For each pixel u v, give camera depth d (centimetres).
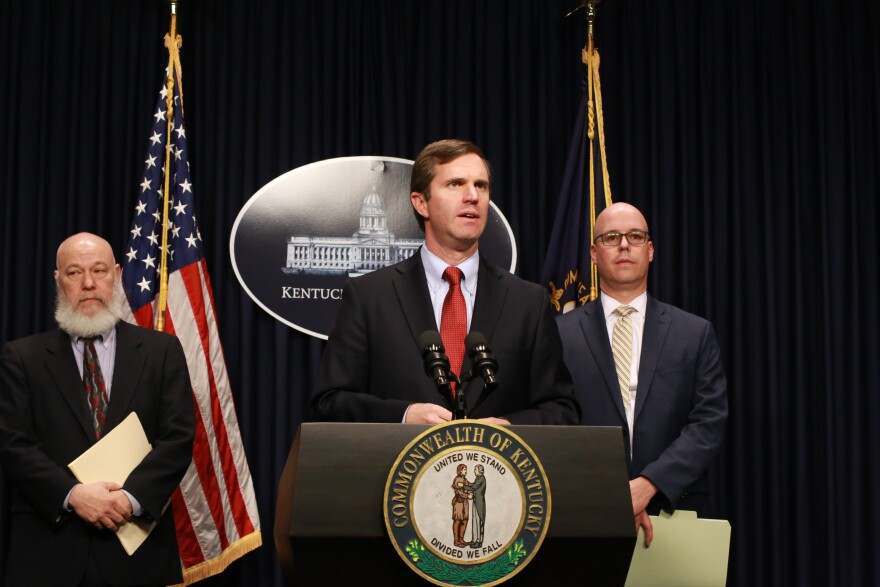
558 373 220
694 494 304
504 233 396
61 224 388
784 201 416
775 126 420
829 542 394
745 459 401
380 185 398
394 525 152
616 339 321
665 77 420
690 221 414
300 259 391
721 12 425
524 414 205
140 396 292
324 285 391
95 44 399
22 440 277
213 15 406
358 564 155
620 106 418
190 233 372
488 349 183
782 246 413
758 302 409
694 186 417
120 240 389
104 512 266
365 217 396
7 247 381
